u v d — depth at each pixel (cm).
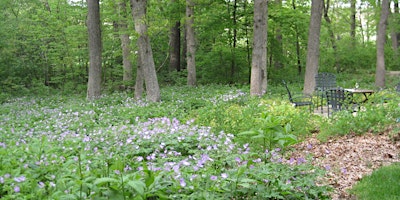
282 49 2439
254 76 1580
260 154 538
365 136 779
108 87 2072
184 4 2052
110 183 381
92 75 1741
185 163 464
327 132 827
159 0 1983
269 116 529
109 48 2208
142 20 1442
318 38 1652
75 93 2122
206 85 2028
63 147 633
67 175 422
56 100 1711
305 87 1655
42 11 2250
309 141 807
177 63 2586
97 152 621
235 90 1659
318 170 475
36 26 2239
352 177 571
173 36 2562
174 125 819
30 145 609
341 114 854
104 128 955
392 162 619
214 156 572
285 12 2044
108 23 2397
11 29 2156
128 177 368
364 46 2788
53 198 382
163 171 438
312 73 1648
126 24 1852
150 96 1471
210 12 2103
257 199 430
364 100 1070
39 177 488
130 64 2023
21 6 2352
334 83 1447
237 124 865
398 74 2369
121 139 739
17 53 2356
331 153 698
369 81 2220
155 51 2539
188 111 1246
